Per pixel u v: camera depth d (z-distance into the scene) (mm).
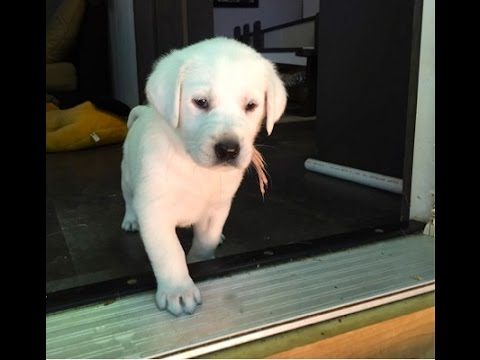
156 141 386
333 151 808
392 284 361
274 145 1047
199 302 339
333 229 562
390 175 714
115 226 578
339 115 785
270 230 563
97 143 1024
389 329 328
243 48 410
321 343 306
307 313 323
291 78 1595
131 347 293
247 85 381
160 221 372
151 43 1119
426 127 444
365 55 725
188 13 1126
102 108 1082
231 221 594
